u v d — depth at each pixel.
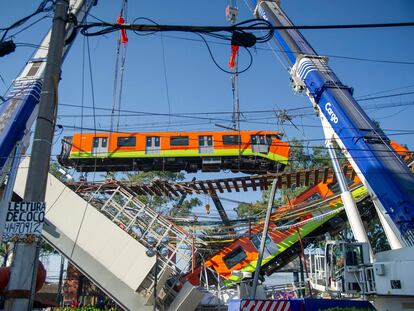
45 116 8.66
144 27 10.52
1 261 27.34
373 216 23.58
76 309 22.95
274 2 22.50
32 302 7.61
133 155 31.73
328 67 18.73
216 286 24.09
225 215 27.16
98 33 10.67
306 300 12.24
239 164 32.00
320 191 24.91
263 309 12.15
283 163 31.59
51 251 32.06
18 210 7.81
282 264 26.44
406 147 23.50
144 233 18.91
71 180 21.03
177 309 16.83
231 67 19.08
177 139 32.25
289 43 19.98
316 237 25.23
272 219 24.28
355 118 16.09
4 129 13.84
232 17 23.75
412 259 12.03
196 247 20.22
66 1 9.75
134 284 16.77
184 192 25.44
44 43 17.20
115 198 21.02
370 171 14.76
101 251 17.47
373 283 13.68
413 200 13.47
